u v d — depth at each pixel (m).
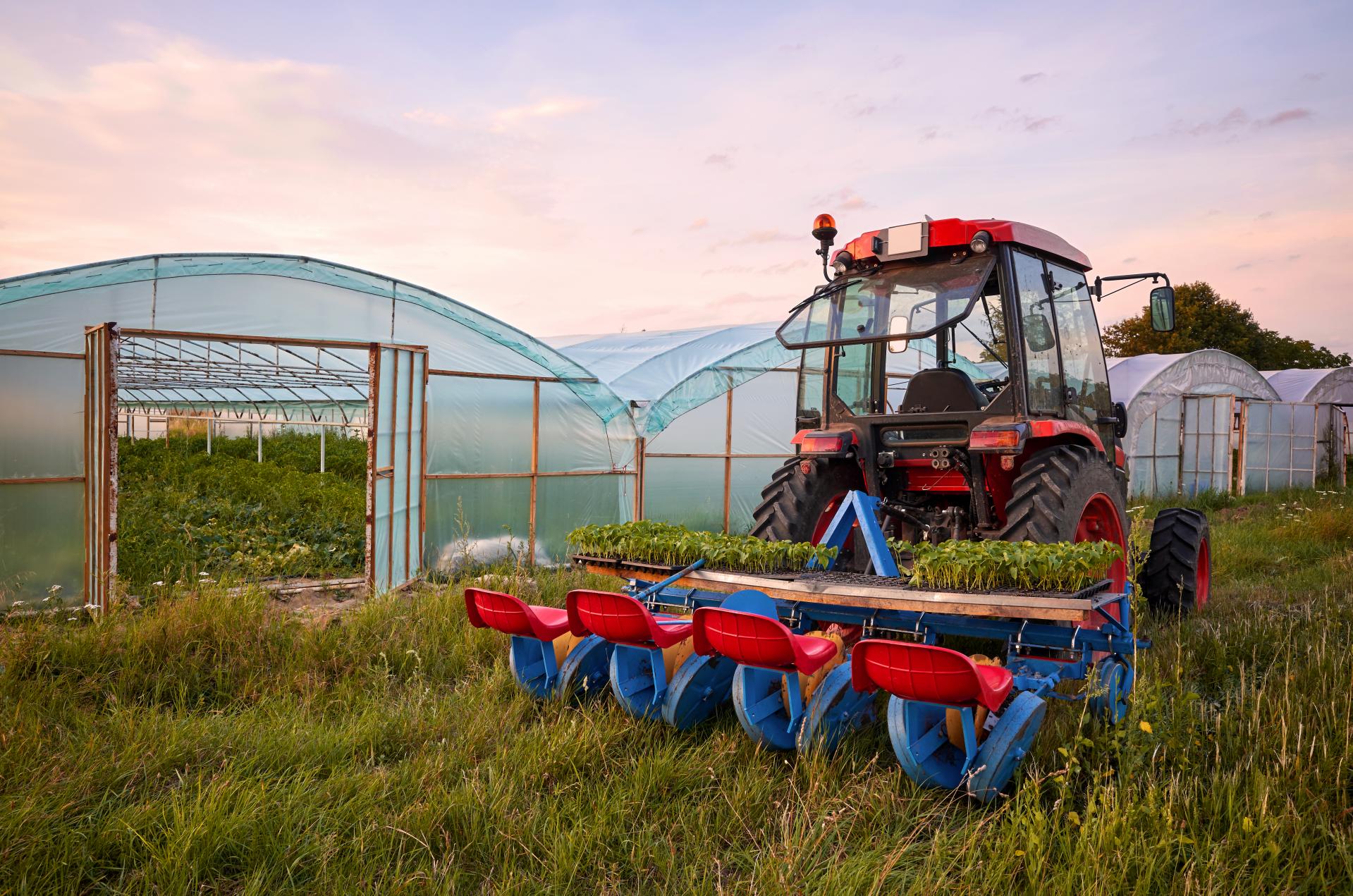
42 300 8.04
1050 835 2.91
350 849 2.93
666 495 11.56
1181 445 19.25
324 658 5.32
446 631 5.82
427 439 9.55
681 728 4.12
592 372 10.94
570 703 4.55
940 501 5.40
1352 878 2.66
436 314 9.84
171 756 3.69
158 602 6.16
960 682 3.10
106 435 6.95
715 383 11.64
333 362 14.62
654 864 2.98
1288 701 3.77
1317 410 22.86
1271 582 8.04
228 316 9.22
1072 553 3.70
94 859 2.91
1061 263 5.68
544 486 10.45
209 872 2.83
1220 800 3.08
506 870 2.84
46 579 7.59
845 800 3.32
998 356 5.21
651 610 4.89
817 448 5.27
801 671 3.56
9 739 3.70
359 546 10.02
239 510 11.52
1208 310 37.28
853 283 5.32
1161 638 5.50
